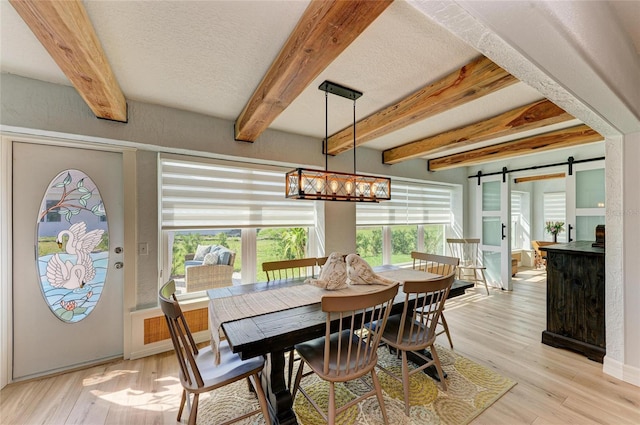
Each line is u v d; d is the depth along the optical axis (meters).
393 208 4.45
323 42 1.26
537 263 6.54
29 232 2.16
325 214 3.47
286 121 2.77
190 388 1.43
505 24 0.88
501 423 1.64
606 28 1.25
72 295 2.31
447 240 4.71
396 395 1.91
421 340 1.89
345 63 1.73
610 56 1.29
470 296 4.21
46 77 1.91
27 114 1.91
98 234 2.41
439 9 0.83
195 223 2.78
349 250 3.65
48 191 2.23
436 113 2.16
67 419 1.71
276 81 1.65
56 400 1.88
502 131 2.59
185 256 2.82
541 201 6.86
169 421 1.70
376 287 2.19
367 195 2.13
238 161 3.00
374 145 3.72
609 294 2.14
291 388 2.00
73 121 2.05
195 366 1.42
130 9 1.25
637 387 1.95
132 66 1.75
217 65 1.75
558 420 1.66
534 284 4.99
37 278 2.19
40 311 2.19
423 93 2.05
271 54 1.64
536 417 1.68
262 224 3.17
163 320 2.55
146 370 2.25
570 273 2.50
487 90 1.77
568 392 1.91
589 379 2.05
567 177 3.99
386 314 1.59
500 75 1.58
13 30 1.41
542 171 4.32
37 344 2.18
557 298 2.59
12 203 2.10
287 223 3.34
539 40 0.96
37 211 2.19
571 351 2.47
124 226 2.42
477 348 2.54
